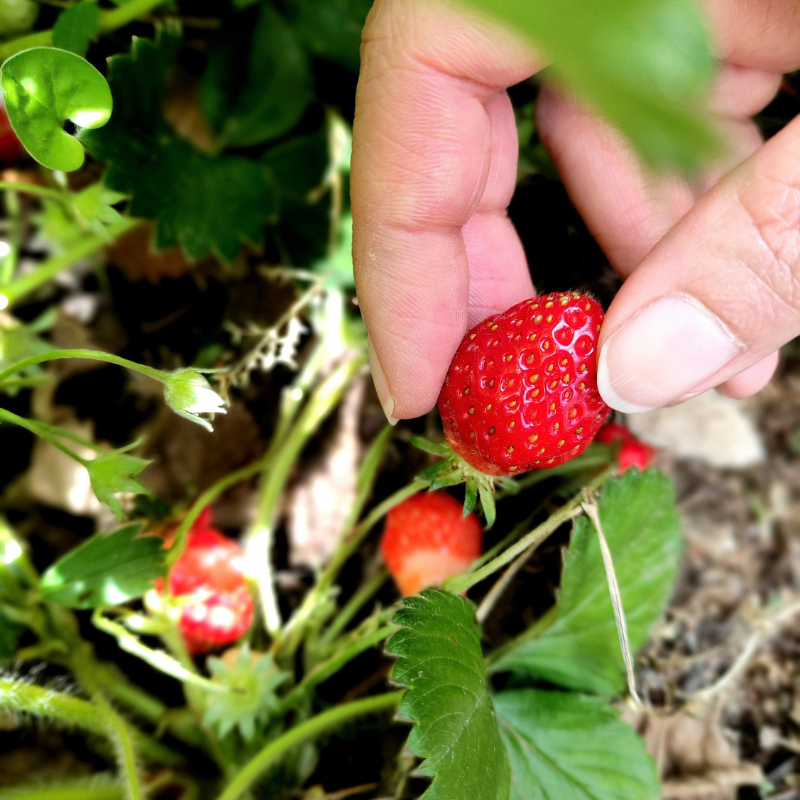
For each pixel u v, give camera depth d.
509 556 0.14
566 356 0.13
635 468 0.17
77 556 0.15
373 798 0.17
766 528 0.22
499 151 0.16
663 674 0.20
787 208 0.12
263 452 0.20
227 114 0.21
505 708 0.16
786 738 0.20
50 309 0.22
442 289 0.14
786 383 0.23
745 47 0.15
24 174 0.21
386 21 0.13
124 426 0.21
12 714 0.16
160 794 0.18
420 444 0.15
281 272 0.20
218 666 0.16
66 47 0.16
